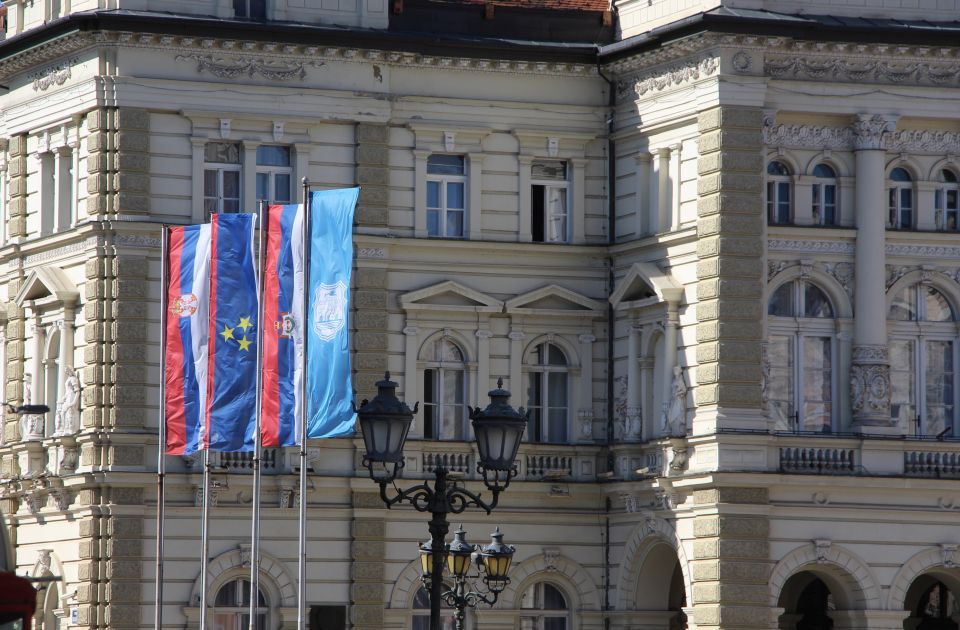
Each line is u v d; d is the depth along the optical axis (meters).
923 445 128.88
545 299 136.62
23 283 137.50
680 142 131.38
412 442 133.62
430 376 135.62
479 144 136.00
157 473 128.88
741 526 125.75
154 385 130.12
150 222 129.75
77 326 133.12
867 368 128.88
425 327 134.88
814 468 127.56
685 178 130.88
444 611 134.50
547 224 137.62
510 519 135.12
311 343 122.44
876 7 130.75
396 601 132.88
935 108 130.50
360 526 132.25
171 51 130.50
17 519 138.12
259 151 132.62
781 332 129.38
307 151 132.62
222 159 132.12
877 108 129.75
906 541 128.38
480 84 136.00
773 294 129.50
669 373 130.38
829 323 129.88
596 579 136.00
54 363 136.00
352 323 133.12
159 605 124.12
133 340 129.62
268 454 132.25
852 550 127.44
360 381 132.88
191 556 130.00
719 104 127.31
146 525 129.50
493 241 135.62
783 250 129.12
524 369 136.75
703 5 130.38
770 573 126.12
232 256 126.12
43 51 133.75
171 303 127.00
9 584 79.56
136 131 129.75
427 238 134.38
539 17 137.38
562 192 137.88
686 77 130.38
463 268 135.62
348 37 132.38
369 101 133.38
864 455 128.12
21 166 138.12
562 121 136.88
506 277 136.25
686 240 130.00
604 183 137.62
